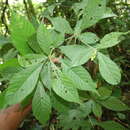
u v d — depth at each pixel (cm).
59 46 38
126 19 98
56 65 36
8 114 50
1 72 37
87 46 38
